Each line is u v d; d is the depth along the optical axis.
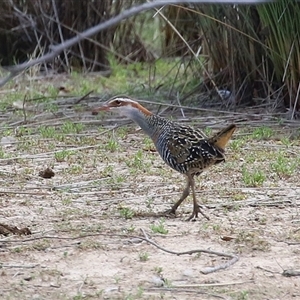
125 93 18.52
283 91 16.03
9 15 22.17
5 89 19.42
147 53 23.17
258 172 11.63
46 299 7.40
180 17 19.22
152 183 11.47
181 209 10.30
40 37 22.02
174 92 18.12
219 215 10.03
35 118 16.11
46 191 11.19
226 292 7.57
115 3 22.08
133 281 7.82
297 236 9.11
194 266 8.23
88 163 12.72
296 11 14.80
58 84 20.27
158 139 10.05
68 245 8.85
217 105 17.00
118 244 8.87
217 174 11.91
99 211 10.21
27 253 8.62
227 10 16.17
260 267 8.21
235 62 16.80
